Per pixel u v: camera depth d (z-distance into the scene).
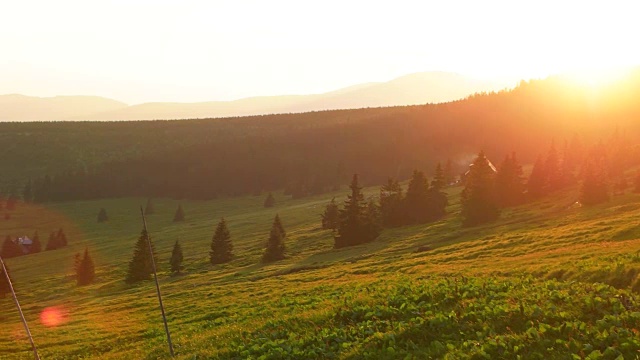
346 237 94.75
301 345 22.31
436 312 22.61
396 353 18.83
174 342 33.22
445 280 31.45
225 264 97.12
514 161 108.19
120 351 36.50
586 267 29.91
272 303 42.00
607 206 83.25
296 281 59.03
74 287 96.00
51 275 114.06
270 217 167.88
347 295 35.16
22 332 51.75
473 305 22.50
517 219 86.50
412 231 96.56
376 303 26.42
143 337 40.25
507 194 105.88
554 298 21.69
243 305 45.34
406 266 57.06
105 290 89.00
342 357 19.84
